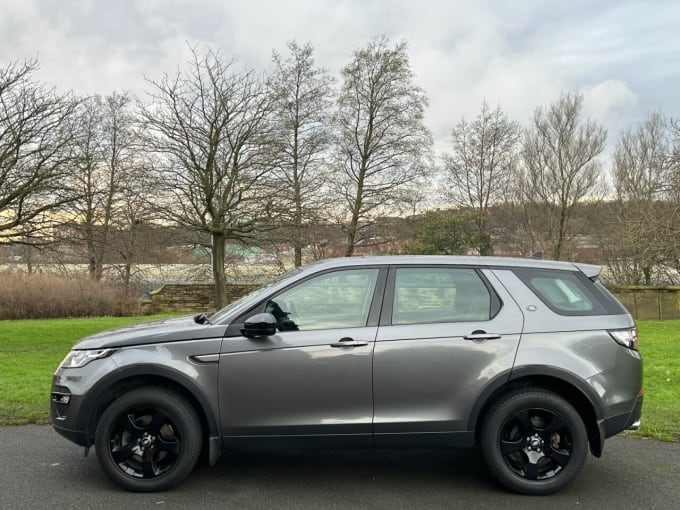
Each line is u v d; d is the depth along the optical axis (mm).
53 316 23219
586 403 4223
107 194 18422
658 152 33031
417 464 4820
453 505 3949
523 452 4191
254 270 30953
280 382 4125
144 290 30953
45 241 14102
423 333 4195
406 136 32594
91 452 5000
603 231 34812
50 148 13234
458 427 4137
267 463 4820
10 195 12633
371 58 32156
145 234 23719
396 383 4133
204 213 18766
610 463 4828
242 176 18516
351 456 5023
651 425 5863
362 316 4281
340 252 32500
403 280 4395
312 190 22688
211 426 4129
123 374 4133
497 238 37906
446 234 30156
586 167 35188
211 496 4070
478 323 4258
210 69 18469
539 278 4469
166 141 18344
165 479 4125
